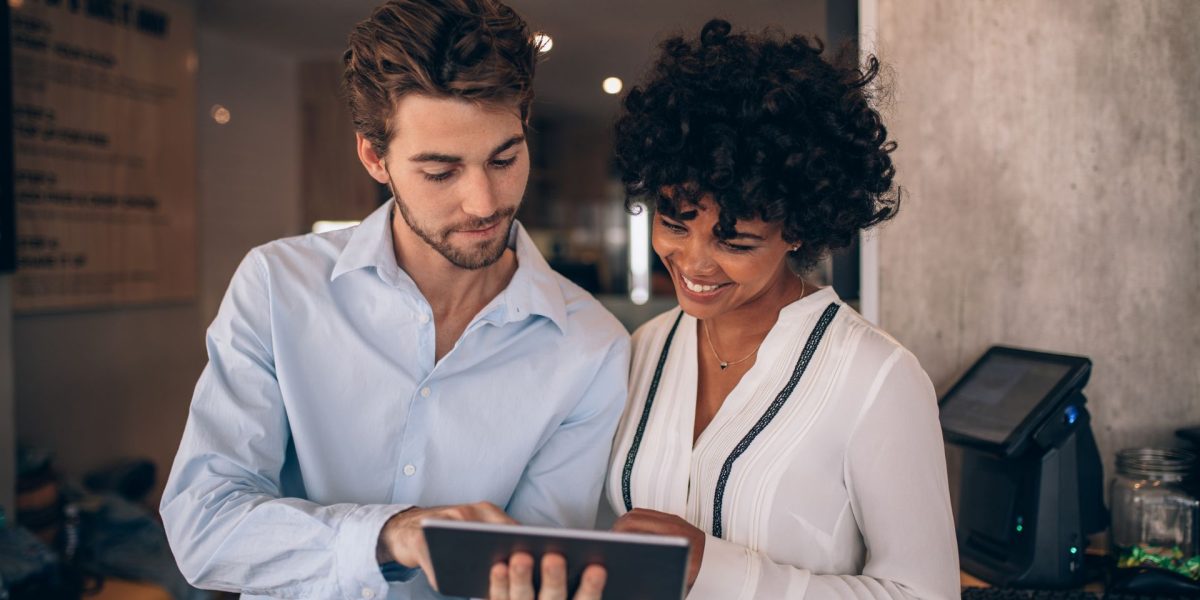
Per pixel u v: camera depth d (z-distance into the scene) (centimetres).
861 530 112
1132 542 156
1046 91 179
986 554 162
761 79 103
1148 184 178
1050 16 178
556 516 125
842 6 196
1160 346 179
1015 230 182
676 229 110
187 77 407
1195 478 158
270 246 123
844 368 110
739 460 113
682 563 81
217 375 116
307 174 516
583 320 128
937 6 180
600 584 84
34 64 324
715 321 123
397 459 120
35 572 239
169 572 272
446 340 123
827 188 102
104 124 358
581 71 559
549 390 124
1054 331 182
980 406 163
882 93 120
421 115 103
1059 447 152
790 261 121
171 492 113
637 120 111
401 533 99
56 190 337
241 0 404
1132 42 177
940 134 182
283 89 504
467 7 105
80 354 357
